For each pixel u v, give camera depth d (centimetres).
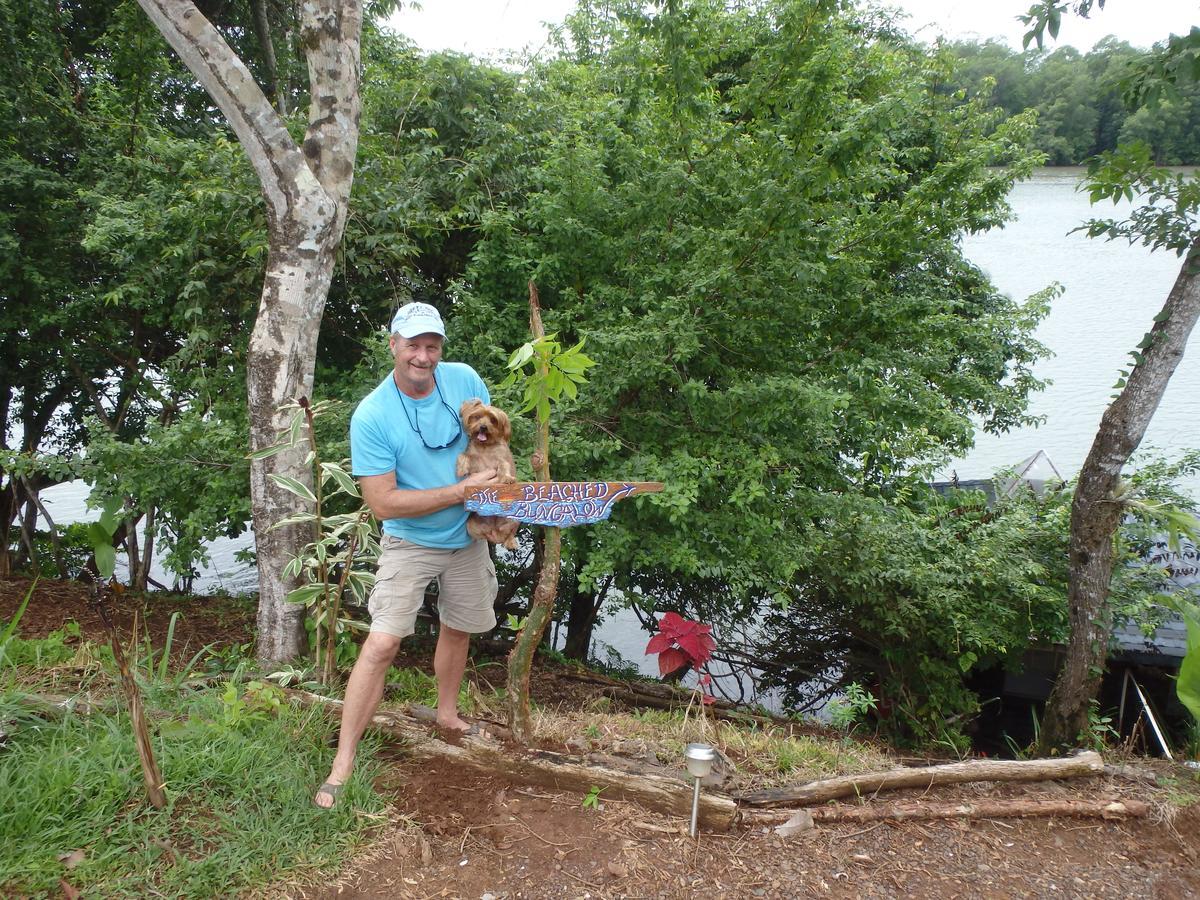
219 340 674
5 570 886
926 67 983
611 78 696
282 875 255
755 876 280
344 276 656
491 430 301
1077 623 485
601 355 564
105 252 707
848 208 697
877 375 725
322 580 403
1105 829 328
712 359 603
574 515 290
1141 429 456
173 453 561
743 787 338
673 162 630
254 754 305
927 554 717
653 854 285
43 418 1017
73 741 301
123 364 873
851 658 808
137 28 775
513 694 337
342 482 382
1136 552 658
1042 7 422
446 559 309
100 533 249
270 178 412
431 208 671
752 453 579
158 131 805
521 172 704
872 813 321
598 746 362
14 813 252
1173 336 439
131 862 249
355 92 441
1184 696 326
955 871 294
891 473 948
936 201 675
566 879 270
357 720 291
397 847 275
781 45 605
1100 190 454
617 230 655
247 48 1116
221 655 483
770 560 593
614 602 841
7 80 767
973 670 817
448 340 636
